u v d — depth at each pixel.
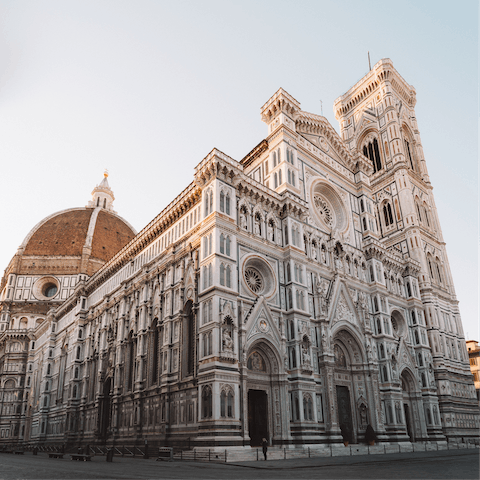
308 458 36.78
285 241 52.12
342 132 104.38
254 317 44.09
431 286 77.25
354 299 59.09
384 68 97.12
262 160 61.06
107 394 63.72
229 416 37.50
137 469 26.67
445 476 20.55
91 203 158.38
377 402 53.16
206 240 45.16
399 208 85.31
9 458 42.00
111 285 71.75
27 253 125.19
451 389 70.94
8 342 110.25
